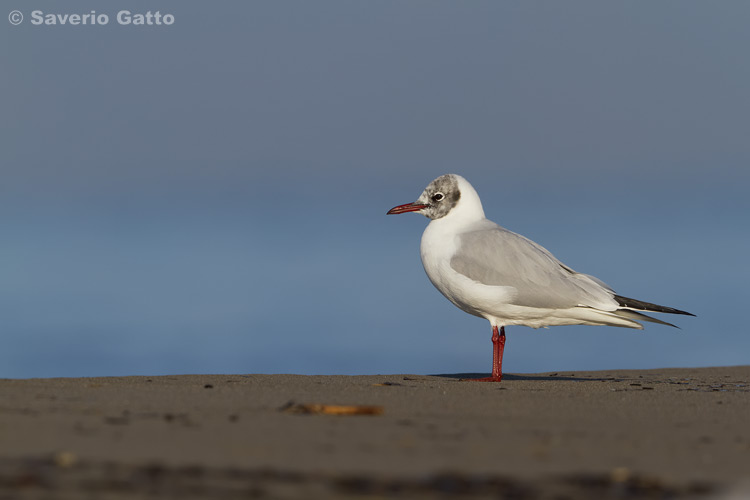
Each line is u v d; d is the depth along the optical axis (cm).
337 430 953
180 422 970
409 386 1504
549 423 1082
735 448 934
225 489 690
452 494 700
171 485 695
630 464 833
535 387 1545
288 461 788
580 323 1848
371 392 1369
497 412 1170
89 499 652
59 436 862
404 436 932
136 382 1429
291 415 1057
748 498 716
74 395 1204
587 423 1091
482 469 786
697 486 752
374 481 729
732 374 1936
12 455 774
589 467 811
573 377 1877
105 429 908
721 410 1246
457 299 1870
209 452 814
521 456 850
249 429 939
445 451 859
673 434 1019
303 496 680
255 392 1316
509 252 1812
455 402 1262
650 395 1427
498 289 1791
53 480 697
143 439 862
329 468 766
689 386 1630
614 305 1789
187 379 1511
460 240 1861
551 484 742
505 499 692
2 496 651
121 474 722
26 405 1079
